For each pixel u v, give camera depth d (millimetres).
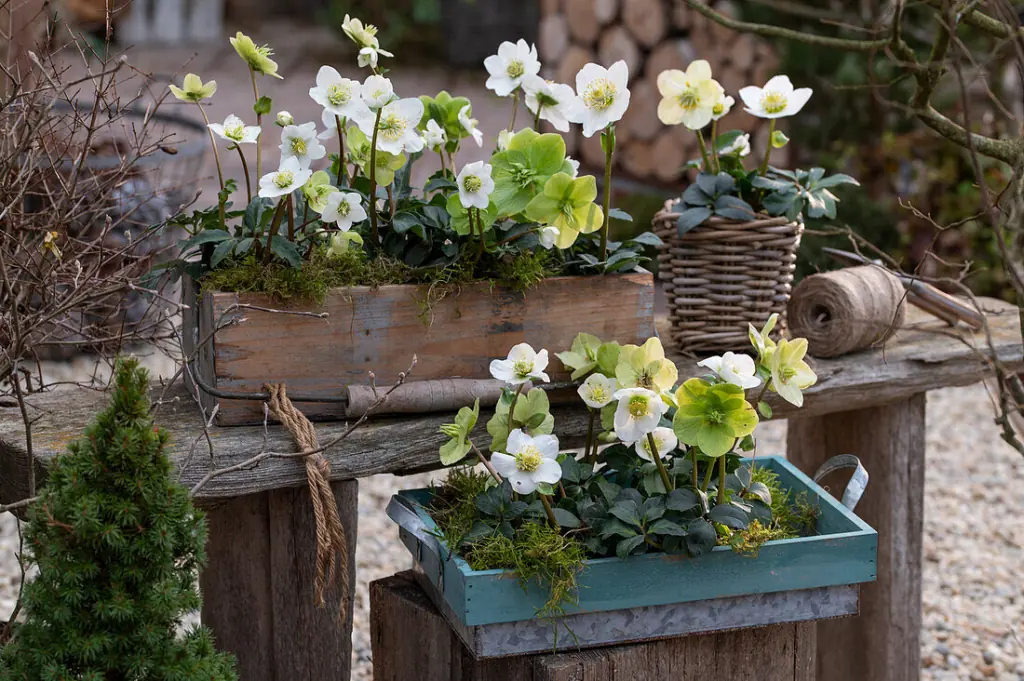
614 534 3758
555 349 3863
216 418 3781
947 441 5973
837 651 4262
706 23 7805
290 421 3742
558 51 8867
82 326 3994
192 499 3693
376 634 3926
